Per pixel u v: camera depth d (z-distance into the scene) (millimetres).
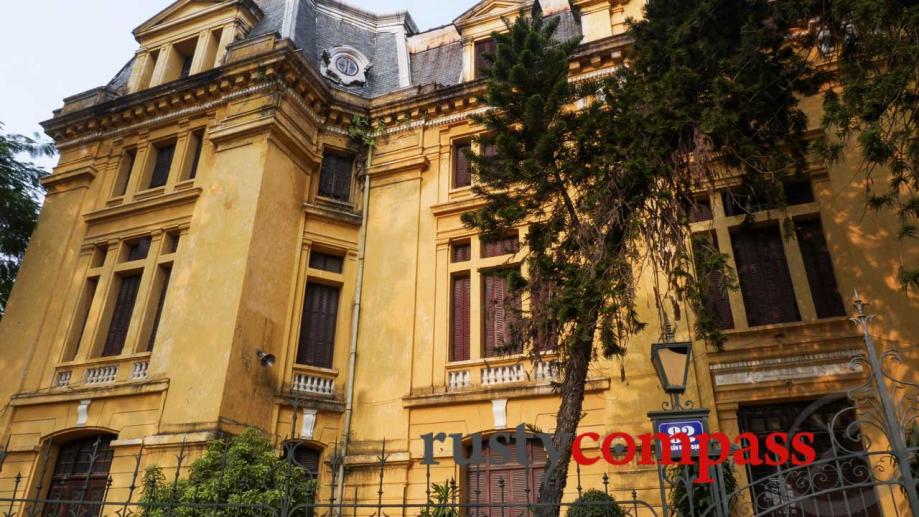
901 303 13008
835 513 11953
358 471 15148
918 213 10508
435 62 21500
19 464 15836
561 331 10812
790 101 11656
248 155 16953
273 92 17453
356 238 18156
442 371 15688
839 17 10570
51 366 16984
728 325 14234
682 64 11430
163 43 20922
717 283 14602
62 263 18359
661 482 6879
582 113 11672
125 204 18250
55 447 15977
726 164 11648
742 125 11305
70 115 20188
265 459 12375
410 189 18094
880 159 9961
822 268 14297
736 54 11305
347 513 14648
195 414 14008
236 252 15688
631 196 10812
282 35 19391
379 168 18656
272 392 15352
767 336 13664
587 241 10758
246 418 14445
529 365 14922
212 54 20094
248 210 16125
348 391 16078
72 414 15805
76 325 17469
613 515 10344
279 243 16672
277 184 16969
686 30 11461
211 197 16938
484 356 15727
